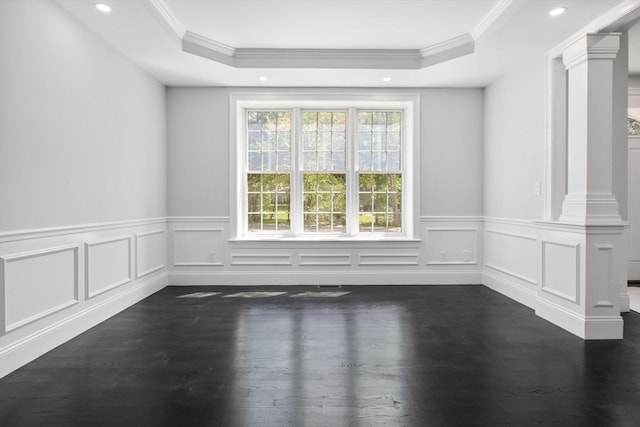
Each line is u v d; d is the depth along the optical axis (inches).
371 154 231.3
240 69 191.5
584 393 95.8
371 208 231.5
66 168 132.6
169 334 138.8
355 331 141.8
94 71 149.6
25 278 113.4
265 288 212.8
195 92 219.3
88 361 115.3
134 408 89.0
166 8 147.7
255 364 113.0
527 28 146.3
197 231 220.7
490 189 215.6
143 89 191.6
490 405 90.4
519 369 109.6
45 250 121.3
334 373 107.0
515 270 189.3
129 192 177.3
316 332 140.7
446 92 223.6
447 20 159.8
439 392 96.5
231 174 220.5
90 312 145.8
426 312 166.4
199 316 160.6
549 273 154.2
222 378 104.1
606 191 135.8
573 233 139.5
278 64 189.8
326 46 186.2
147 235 195.3
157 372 107.7
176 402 91.7
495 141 209.6
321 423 83.0
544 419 84.6
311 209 231.5
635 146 219.8
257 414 86.5
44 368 110.5
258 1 143.7
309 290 208.1
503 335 137.8
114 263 163.6
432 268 224.7
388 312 166.4
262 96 219.9
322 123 231.1
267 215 230.1
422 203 224.2
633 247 223.1
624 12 125.3
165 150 217.9
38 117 119.1
